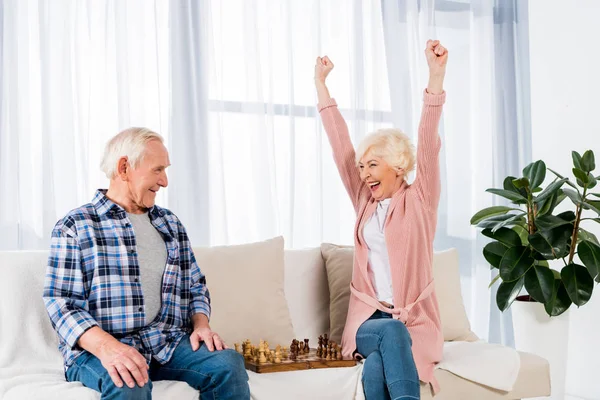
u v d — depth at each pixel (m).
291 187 3.20
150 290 2.02
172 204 2.99
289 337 2.44
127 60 2.90
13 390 1.79
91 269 1.93
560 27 3.29
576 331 3.20
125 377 1.71
